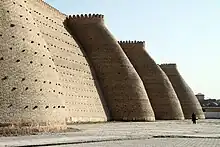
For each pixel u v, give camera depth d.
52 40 48.75
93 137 26.86
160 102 70.00
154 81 70.56
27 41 31.33
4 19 30.39
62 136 27.23
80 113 47.84
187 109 80.19
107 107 56.78
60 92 34.97
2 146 20.23
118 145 22.83
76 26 59.81
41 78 31.14
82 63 54.56
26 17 33.03
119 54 58.88
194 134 32.66
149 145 23.09
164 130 37.34
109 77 57.75
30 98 29.28
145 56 71.25
